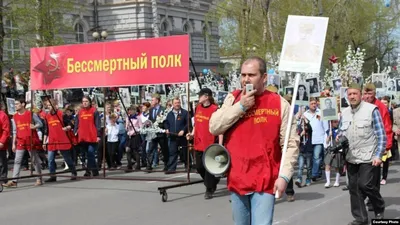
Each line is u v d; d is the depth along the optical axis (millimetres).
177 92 21344
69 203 10969
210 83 24562
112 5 47812
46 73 13141
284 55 5465
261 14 34750
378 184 7957
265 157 4688
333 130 12305
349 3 37875
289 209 9828
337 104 13141
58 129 14258
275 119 4699
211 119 4828
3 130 13031
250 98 4629
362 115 7750
